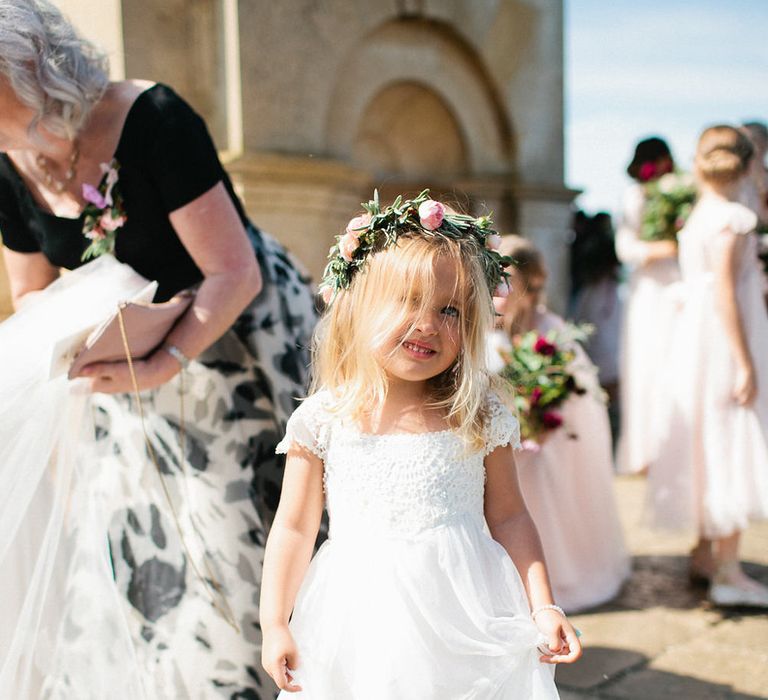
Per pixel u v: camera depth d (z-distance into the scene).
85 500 2.16
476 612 1.68
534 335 3.55
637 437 4.41
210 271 2.11
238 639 2.10
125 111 2.06
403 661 1.62
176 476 2.20
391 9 5.64
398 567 1.69
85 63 2.03
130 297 2.06
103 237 2.13
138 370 2.05
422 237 1.75
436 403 1.83
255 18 4.71
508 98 6.62
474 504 1.80
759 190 4.39
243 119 4.69
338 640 1.67
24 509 2.00
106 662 2.08
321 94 5.12
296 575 1.80
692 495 3.61
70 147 2.08
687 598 3.68
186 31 4.54
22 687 2.03
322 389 1.91
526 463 3.54
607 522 3.77
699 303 3.63
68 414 2.06
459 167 6.57
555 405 3.51
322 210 4.96
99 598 2.11
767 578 3.82
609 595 3.68
